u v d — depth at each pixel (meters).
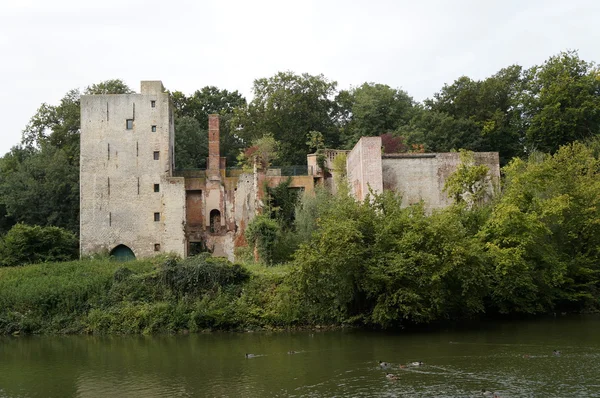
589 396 21.53
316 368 26.59
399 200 40.56
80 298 41.53
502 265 37.94
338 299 36.22
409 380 24.16
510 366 26.09
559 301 43.38
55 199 65.12
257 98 79.88
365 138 50.41
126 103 61.28
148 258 51.09
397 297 34.62
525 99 66.94
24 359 31.41
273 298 39.09
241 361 28.64
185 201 61.06
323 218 38.88
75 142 73.19
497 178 50.81
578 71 65.44
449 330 35.97
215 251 61.56
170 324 38.66
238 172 66.19
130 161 60.62
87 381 26.12
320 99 80.44
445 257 34.66
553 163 44.47
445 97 78.94
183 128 78.62
